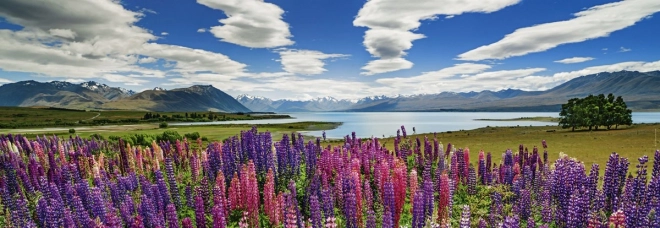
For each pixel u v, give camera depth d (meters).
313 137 104.06
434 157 25.28
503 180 20.12
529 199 15.55
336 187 16.61
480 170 21.98
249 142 20.88
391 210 14.12
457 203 18.30
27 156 32.28
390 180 15.02
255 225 15.12
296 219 13.79
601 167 32.97
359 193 14.91
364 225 14.45
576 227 13.24
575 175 16.03
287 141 20.62
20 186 19.72
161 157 26.34
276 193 18.59
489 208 16.75
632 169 29.91
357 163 19.14
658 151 15.32
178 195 17.09
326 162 20.45
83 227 13.51
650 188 14.15
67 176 19.38
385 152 23.52
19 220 14.45
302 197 17.91
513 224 11.56
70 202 15.73
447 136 89.31
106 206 15.18
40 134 94.50
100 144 38.72
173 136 53.91
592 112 97.19
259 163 19.75
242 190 15.93
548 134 85.94
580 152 44.84
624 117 97.44
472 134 95.19
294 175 20.17
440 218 14.09
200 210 13.94
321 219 13.88
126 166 23.52
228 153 20.19
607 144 54.41
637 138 62.41
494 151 49.09
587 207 13.09
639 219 12.65
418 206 13.16
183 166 25.56
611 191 15.66
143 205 13.80
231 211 16.14
